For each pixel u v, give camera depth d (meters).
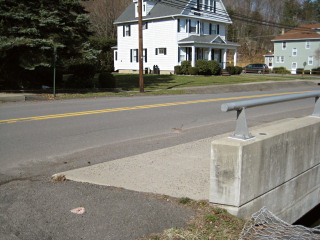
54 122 10.42
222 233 3.52
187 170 5.48
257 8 91.88
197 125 10.24
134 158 6.26
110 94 19.05
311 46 55.78
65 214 3.93
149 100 17.03
